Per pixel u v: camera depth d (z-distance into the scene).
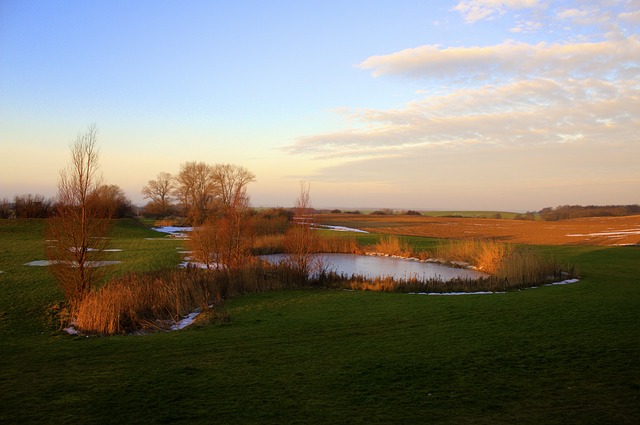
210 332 11.40
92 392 6.94
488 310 13.92
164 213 85.62
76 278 14.29
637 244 42.22
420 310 14.18
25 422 5.80
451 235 55.44
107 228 15.37
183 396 6.80
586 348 9.29
